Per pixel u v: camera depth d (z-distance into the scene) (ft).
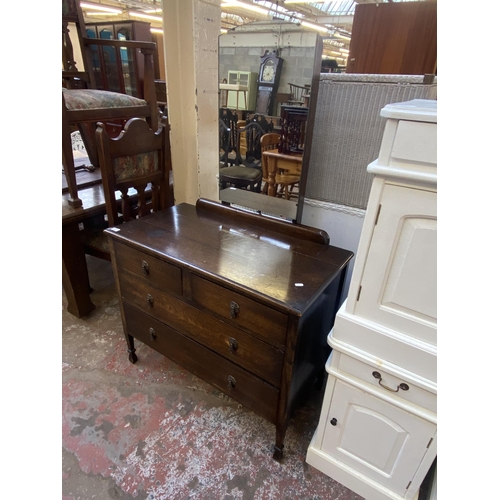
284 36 3.55
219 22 4.81
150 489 3.33
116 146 4.41
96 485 3.34
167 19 4.56
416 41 3.68
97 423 3.96
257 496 3.30
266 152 4.19
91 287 6.56
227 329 3.28
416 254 2.23
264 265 3.27
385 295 2.49
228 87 4.21
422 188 2.04
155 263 3.54
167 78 5.00
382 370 2.66
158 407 4.19
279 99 3.84
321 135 3.92
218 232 3.96
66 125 4.62
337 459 3.40
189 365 3.96
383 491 3.17
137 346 5.13
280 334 2.86
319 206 4.29
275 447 3.54
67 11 6.43
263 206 4.52
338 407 3.11
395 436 2.88
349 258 3.50
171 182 6.33
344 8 15.93
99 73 7.55
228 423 4.03
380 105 3.47
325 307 3.32
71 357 4.89
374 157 3.70
